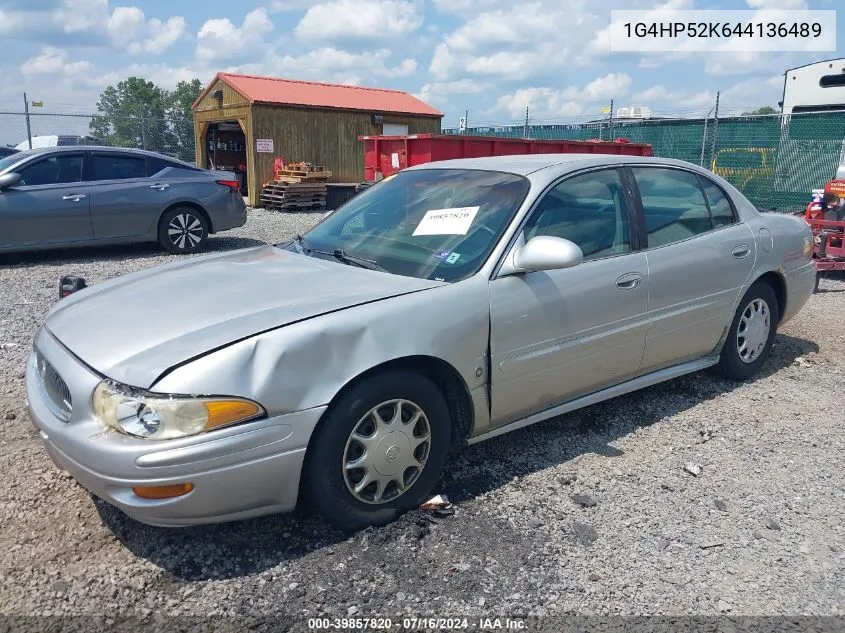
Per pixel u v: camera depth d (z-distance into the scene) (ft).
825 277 29.32
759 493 11.50
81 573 9.30
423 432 10.62
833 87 44.37
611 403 15.08
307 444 9.35
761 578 9.37
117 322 10.02
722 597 9.00
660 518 10.71
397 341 10.01
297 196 53.93
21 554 9.68
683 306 14.17
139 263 31.68
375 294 10.40
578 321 12.23
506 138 43.32
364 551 9.75
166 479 8.54
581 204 12.84
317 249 13.10
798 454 12.87
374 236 12.86
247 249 14.24
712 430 13.79
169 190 33.73
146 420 8.57
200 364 8.79
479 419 11.35
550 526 10.43
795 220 17.38
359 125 62.08
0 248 30.04
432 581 9.16
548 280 11.84
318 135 59.98
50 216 30.73
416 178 14.32
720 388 16.08
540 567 9.48
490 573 9.34
